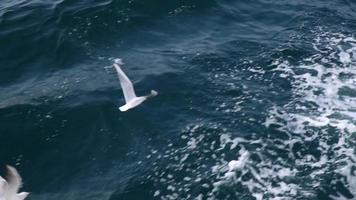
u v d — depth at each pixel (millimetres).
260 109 31328
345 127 29859
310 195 25656
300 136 29281
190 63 35719
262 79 34188
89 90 32906
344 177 26641
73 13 40250
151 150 28547
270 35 39625
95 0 42094
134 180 26688
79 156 28438
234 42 38438
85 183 26797
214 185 26156
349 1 45125
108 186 26500
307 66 35469
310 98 32312
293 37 39219
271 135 29328
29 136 29578
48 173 27391
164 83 33469
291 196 25578
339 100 32094
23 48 36906
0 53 36406
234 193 25734
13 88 33312
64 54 36375
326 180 26469
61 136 29688
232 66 35469
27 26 38938
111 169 27578
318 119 30516
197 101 32062
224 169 27062
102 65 35469
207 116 30844
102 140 29406
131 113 31016
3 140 29266
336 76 34344
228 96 32500
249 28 40656
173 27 40250
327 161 27688
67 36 37938
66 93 32656
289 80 34000
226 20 41656
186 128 29906
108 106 31531
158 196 25797
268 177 26641
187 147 28594
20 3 42406
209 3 43156
